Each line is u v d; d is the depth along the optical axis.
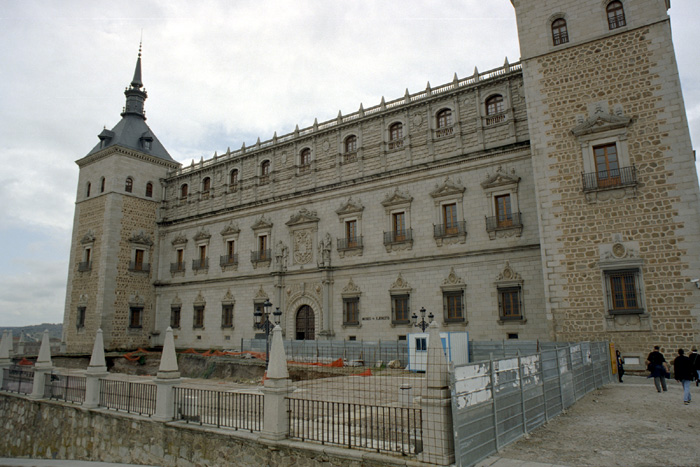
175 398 15.64
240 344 44.78
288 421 12.81
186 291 50.72
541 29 29.59
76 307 52.44
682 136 24.52
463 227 33.84
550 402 14.85
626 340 24.56
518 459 10.48
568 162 27.47
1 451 22.58
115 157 52.75
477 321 32.47
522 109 33.00
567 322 26.20
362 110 40.88
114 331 49.81
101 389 18.72
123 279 51.38
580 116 27.48
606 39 27.41
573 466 10.00
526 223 31.53
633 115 25.98
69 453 18.72
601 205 26.14
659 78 25.56
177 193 54.75
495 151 33.03
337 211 40.09
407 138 37.69
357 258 38.59
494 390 11.45
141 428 16.06
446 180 35.16
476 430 10.45
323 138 42.88
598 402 17.34
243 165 48.78
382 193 38.25
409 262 35.84
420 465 9.83
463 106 35.59
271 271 43.62
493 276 32.31
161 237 54.81
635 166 25.52
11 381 24.12
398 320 35.72
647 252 24.61
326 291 39.53
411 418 14.36
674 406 16.33
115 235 51.38
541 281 30.55
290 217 43.56
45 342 22.38
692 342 22.97
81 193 56.19
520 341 27.08
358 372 27.00
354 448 11.20
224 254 48.22
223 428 14.01
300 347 35.97
